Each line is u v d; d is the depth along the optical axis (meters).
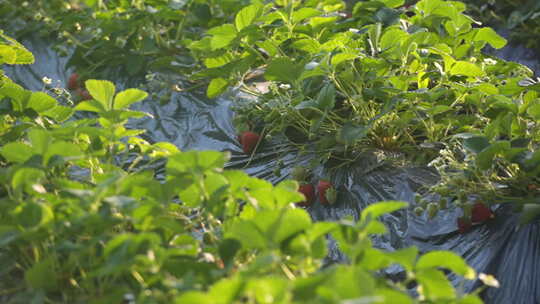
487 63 6.73
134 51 8.69
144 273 3.33
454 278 4.94
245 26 6.73
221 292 2.56
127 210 3.43
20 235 3.30
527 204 4.83
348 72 6.05
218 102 7.71
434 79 6.86
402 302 2.68
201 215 4.09
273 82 6.53
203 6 8.45
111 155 4.65
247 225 3.22
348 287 2.66
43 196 3.81
